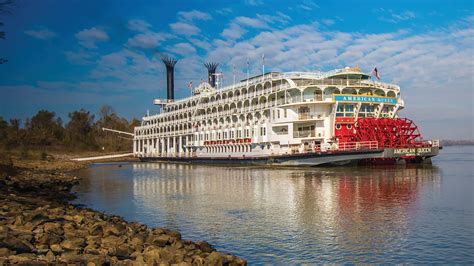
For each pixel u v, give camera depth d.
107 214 26.56
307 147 62.94
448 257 16.44
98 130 185.62
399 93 71.38
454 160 81.75
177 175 58.19
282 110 68.25
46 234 16.28
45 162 88.44
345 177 45.03
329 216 24.39
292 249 18.08
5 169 51.97
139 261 13.80
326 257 16.89
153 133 120.88
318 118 64.62
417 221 22.42
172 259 14.30
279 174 52.00
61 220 20.05
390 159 61.62
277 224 22.83
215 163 84.69
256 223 23.27
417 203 27.81
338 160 58.72
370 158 59.72
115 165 97.19
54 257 13.93
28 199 28.17
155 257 14.35
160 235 17.81
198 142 95.94
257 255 17.39
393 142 61.31
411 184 37.66
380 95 69.56
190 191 38.56
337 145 60.75
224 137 85.88
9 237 15.27
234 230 21.78
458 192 32.34
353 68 67.94
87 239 16.75
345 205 27.72
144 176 59.00
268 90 72.12
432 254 16.84
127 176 59.75
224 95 87.56
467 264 15.65
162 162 106.62
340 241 19.03
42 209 22.67
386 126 62.19
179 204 30.94
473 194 31.31
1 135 153.88
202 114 95.69
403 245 18.14
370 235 19.89
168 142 112.88
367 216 24.05
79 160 121.56
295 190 35.88
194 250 15.88
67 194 38.53
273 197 32.50
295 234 20.53
